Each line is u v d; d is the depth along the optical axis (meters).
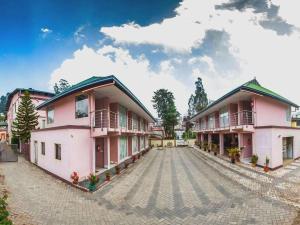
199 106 56.66
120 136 22.25
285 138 21.20
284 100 20.67
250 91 18.22
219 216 8.26
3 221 5.70
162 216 8.37
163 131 56.00
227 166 18.53
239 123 20.30
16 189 11.56
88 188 11.78
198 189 11.79
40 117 29.55
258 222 7.65
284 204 9.30
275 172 15.64
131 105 23.11
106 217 8.30
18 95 29.70
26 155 22.92
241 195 10.62
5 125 44.78
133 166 19.59
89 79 18.00
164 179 14.23
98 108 18.52
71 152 13.23
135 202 9.91
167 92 58.38
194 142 45.44
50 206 9.33
